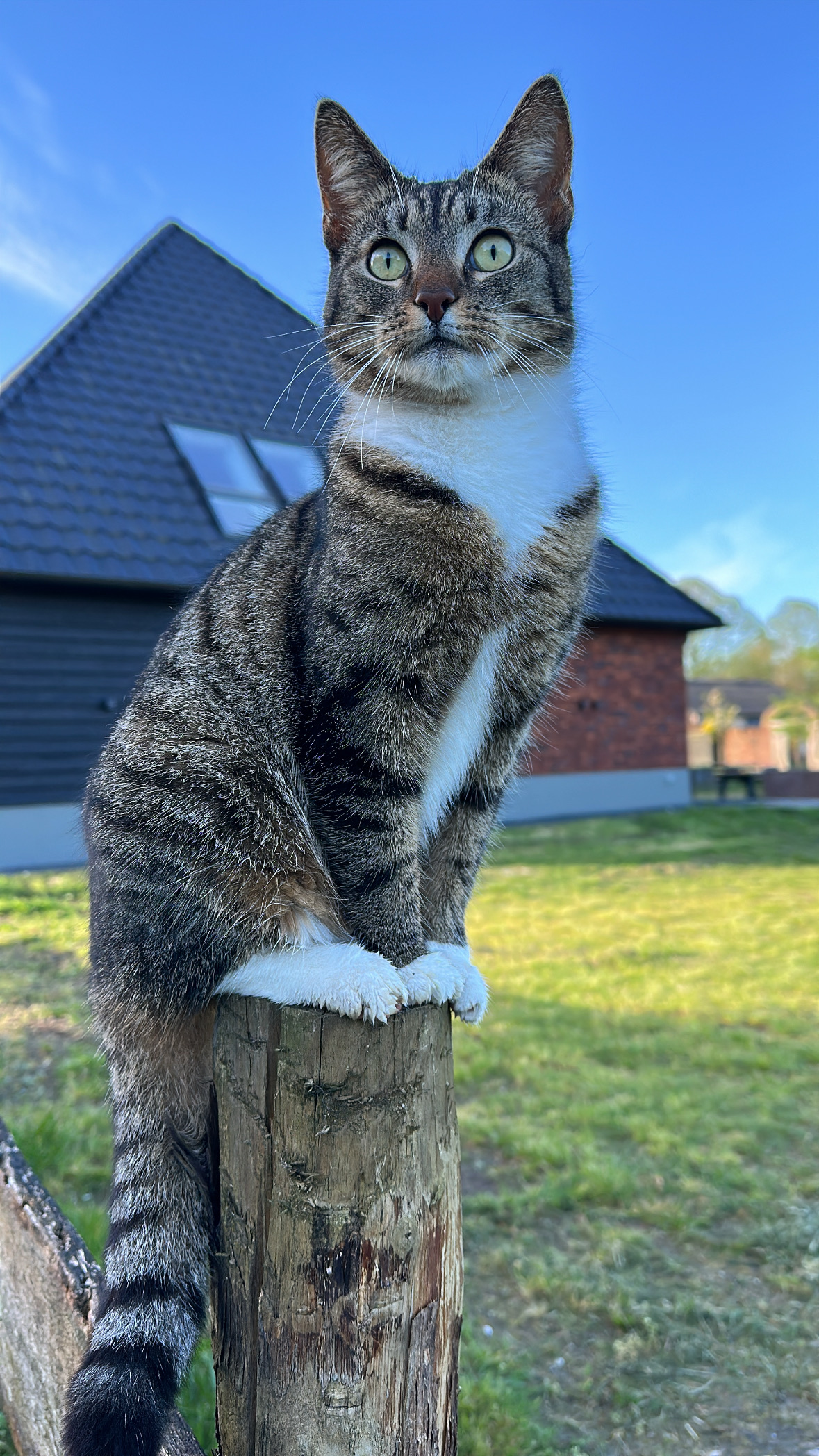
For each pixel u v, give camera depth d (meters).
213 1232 0.29
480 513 0.36
